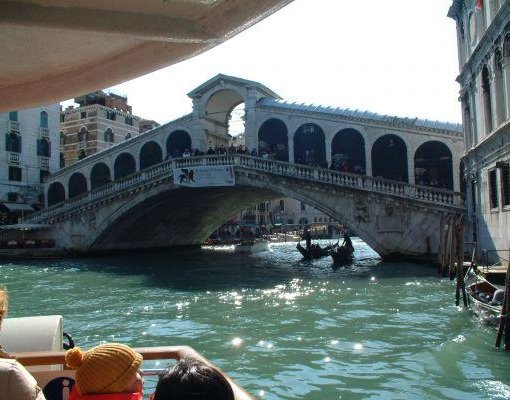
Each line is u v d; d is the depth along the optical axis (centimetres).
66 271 2659
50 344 439
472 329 1114
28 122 4422
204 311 1426
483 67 2006
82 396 238
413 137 3061
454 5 2409
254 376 836
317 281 2050
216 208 4328
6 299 235
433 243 2483
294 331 1146
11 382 200
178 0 204
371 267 2478
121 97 5831
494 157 1864
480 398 708
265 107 3416
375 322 1217
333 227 8088
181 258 3581
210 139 3759
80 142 5216
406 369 845
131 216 3519
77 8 207
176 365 178
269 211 8262
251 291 1805
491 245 1938
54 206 3684
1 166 4159
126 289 1927
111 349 248
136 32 217
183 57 247
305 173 2750
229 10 213
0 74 277
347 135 3291
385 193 2547
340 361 905
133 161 4050
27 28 220
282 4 211
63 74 278
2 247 3766
